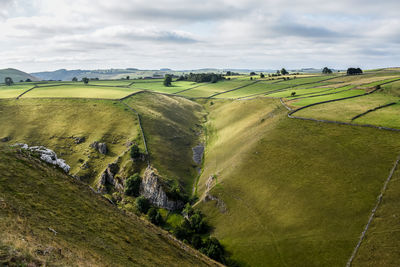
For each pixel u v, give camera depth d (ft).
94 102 544.21
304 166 271.69
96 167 356.18
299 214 226.17
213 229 250.78
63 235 92.17
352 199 216.33
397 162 228.22
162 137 442.91
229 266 198.90
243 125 462.19
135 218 158.61
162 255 123.75
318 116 344.28
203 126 584.40
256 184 278.26
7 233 72.18
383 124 280.31
